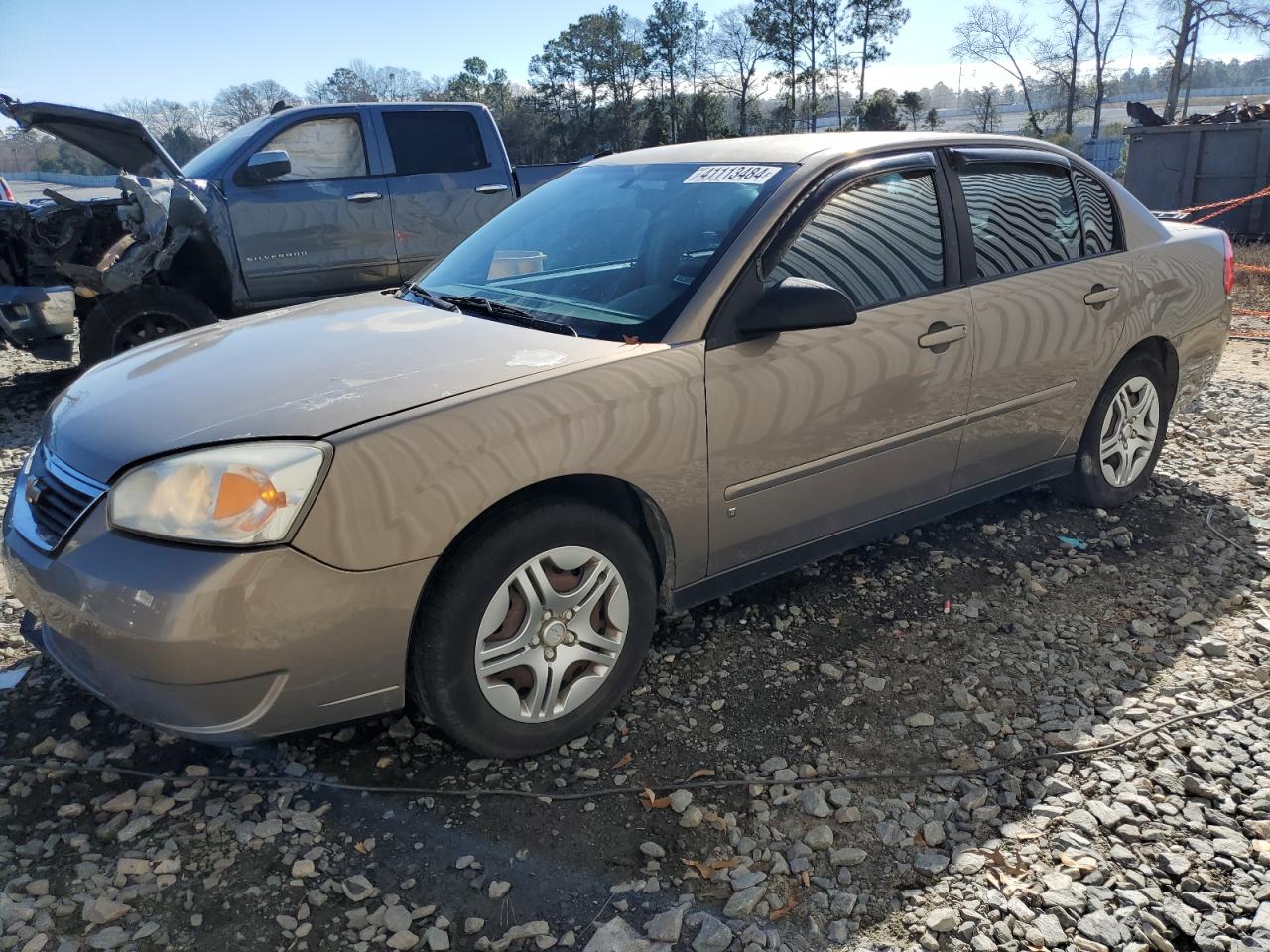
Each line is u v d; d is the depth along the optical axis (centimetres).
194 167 752
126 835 241
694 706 300
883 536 359
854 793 261
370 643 237
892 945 212
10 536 260
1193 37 4478
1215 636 340
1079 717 294
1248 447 537
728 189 329
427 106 796
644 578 284
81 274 667
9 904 218
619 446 267
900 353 330
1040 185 394
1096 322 400
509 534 251
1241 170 1332
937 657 328
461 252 386
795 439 309
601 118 6550
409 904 221
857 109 4909
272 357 285
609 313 301
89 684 241
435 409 242
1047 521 437
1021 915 219
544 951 209
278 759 272
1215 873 232
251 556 220
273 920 217
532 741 270
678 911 216
